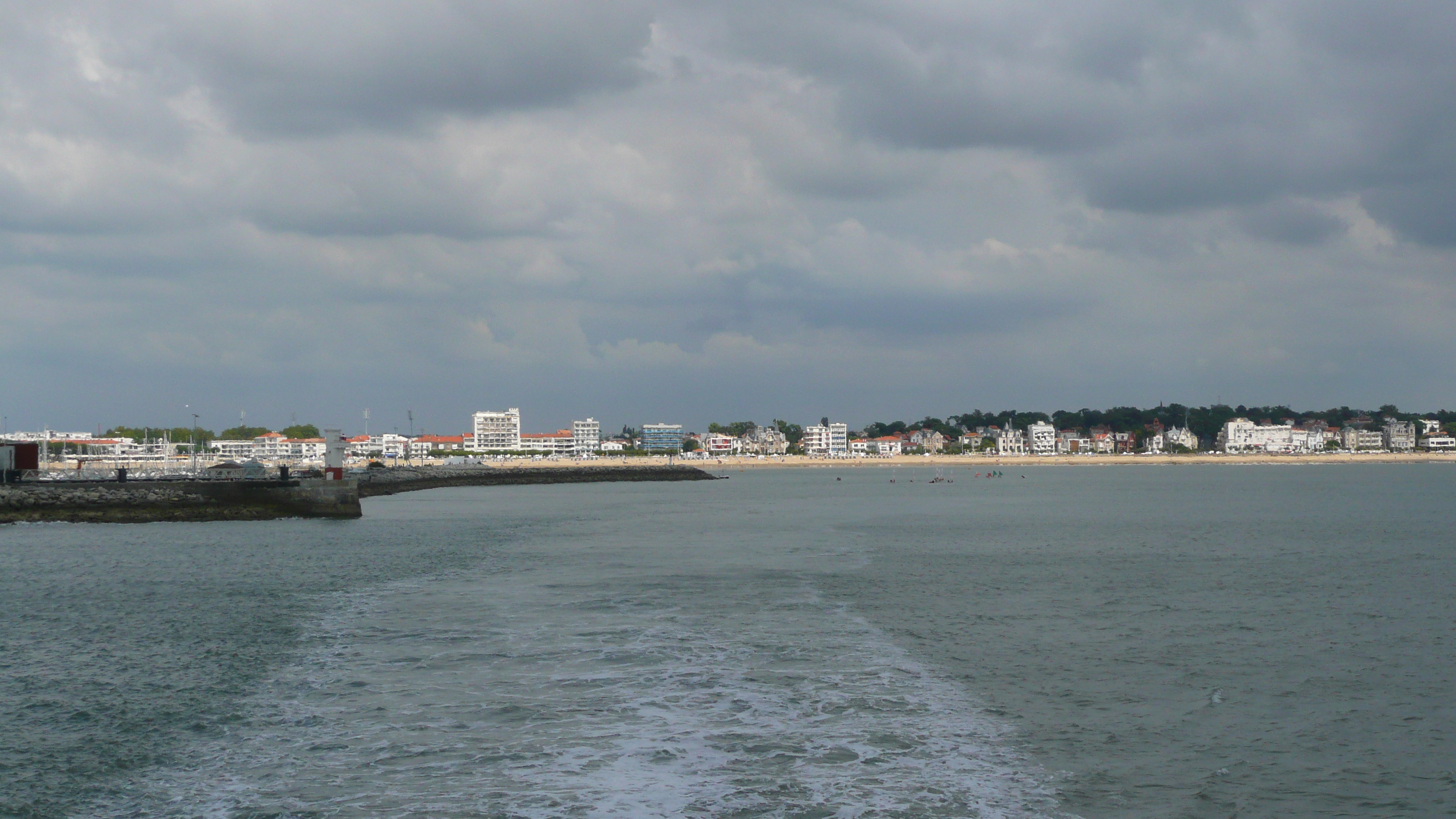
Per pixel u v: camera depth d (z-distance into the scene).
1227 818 17.98
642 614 37.22
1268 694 26.02
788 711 24.06
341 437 95.50
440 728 22.67
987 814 17.94
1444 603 40.81
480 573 50.19
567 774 19.73
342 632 34.06
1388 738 22.50
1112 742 21.95
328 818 17.72
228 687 26.59
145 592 43.84
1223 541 70.94
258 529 80.88
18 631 34.84
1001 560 56.94
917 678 27.45
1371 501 133.38
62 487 84.94
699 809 18.00
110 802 18.58
